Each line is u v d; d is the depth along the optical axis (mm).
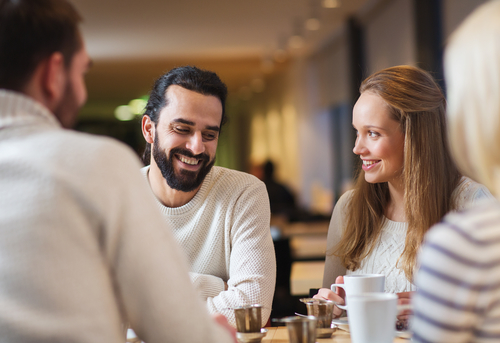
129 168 899
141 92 12766
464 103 735
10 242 806
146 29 7371
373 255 1734
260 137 12867
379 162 1655
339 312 1449
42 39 880
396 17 5539
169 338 892
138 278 876
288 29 7434
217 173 1787
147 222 892
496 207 747
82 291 813
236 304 1550
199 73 1631
